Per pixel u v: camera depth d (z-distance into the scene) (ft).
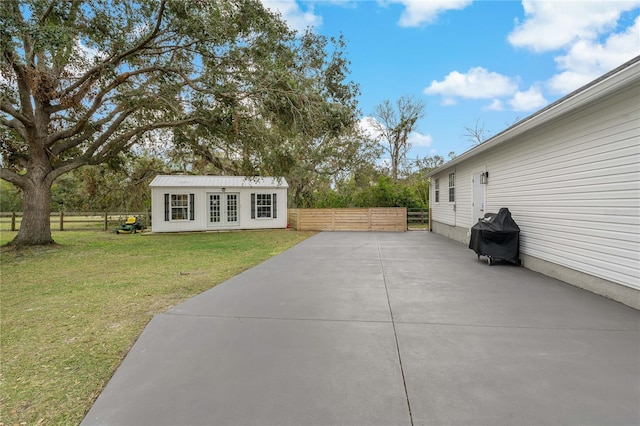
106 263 25.45
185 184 53.36
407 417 6.52
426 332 10.73
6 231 53.98
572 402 6.89
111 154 39.34
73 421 6.68
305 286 16.98
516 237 22.30
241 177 59.47
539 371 8.17
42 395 7.59
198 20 27.30
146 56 32.45
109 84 32.60
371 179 78.64
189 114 36.60
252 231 54.29
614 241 14.48
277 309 13.21
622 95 14.11
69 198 79.97
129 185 64.13
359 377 8.01
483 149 26.04
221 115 33.32
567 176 17.80
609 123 14.87
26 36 23.54
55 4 25.82
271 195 58.03
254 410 6.86
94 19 28.89
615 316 12.19
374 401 7.06
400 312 12.74
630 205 13.69
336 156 73.92
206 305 13.82
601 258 15.23
